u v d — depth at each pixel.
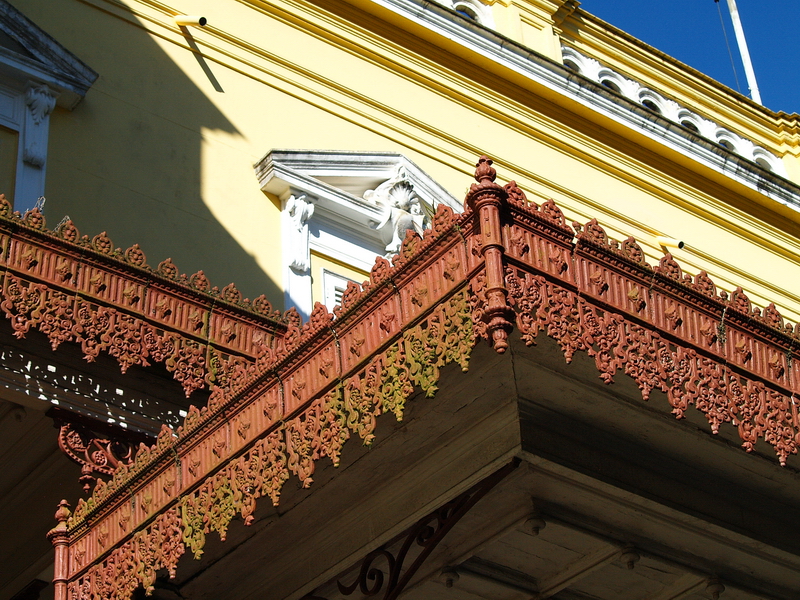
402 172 13.95
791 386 7.64
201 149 12.68
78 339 9.09
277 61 13.95
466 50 15.59
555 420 7.41
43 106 11.49
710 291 7.50
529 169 15.62
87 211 11.41
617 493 7.55
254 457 7.59
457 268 6.82
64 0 12.53
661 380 7.00
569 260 6.94
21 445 9.62
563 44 17.52
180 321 9.76
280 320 10.38
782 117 19.61
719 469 7.96
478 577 8.29
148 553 7.93
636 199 16.59
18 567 10.66
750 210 17.88
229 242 12.31
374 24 15.05
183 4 13.49
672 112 18.33
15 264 9.02
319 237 13.18
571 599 8.59
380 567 8.30
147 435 9.33
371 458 7.71
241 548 8.28
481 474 7.32
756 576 8.46
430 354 6.78
